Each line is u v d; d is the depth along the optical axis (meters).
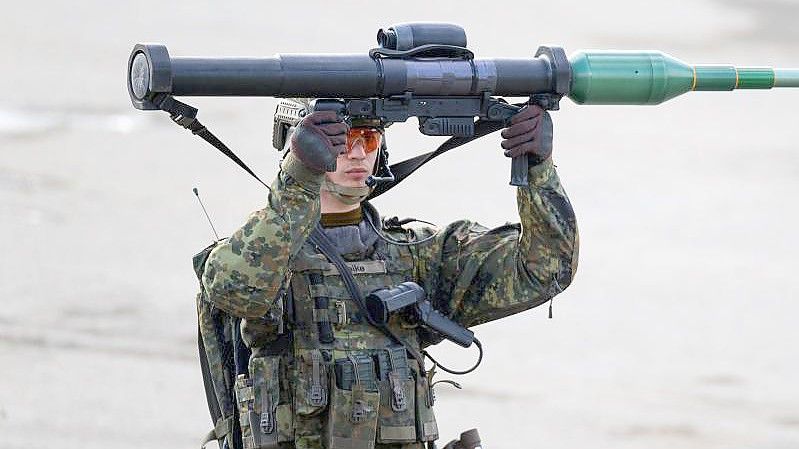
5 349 33.66
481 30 89.69
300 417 15.18
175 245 45.22
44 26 80.06
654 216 55.00
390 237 15.99
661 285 45.03
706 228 53.50
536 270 15.50
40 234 44.62
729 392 35.19
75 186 51.09
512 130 14.70
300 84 13.85
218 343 15.96
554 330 39.53
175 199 50.81
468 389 34.09
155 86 13.45
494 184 57.75
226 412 15.91
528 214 15.27
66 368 32.78
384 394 15.27
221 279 14.33
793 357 38.41
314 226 14.45
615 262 47.62
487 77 14.41
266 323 15.09
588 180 60.50
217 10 88.12
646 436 31.56
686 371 36.81
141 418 30.08
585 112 74.38
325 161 14.12
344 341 15.30
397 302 15.16
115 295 38.97
